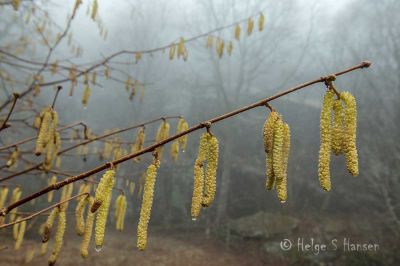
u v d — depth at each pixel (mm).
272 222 16984
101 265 11781
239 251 15539
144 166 18359
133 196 20188
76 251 12383
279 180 1742
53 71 5188
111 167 1831
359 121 19594
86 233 2289
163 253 14586
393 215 13086
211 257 14539
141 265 12711
